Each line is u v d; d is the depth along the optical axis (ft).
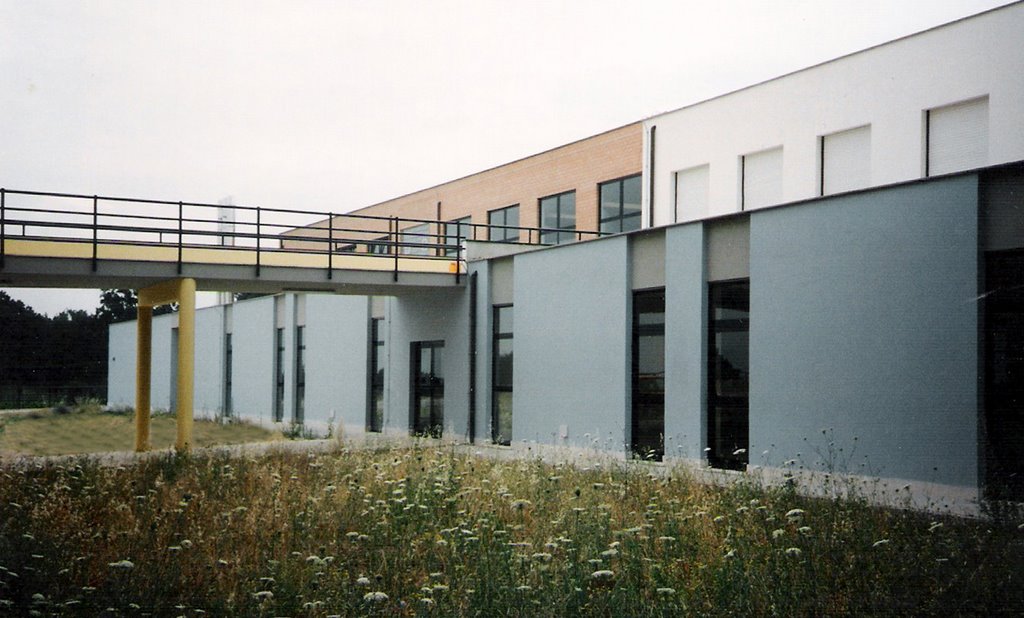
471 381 68.69
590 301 55.93
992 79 49.01
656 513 29.27
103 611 19.92
